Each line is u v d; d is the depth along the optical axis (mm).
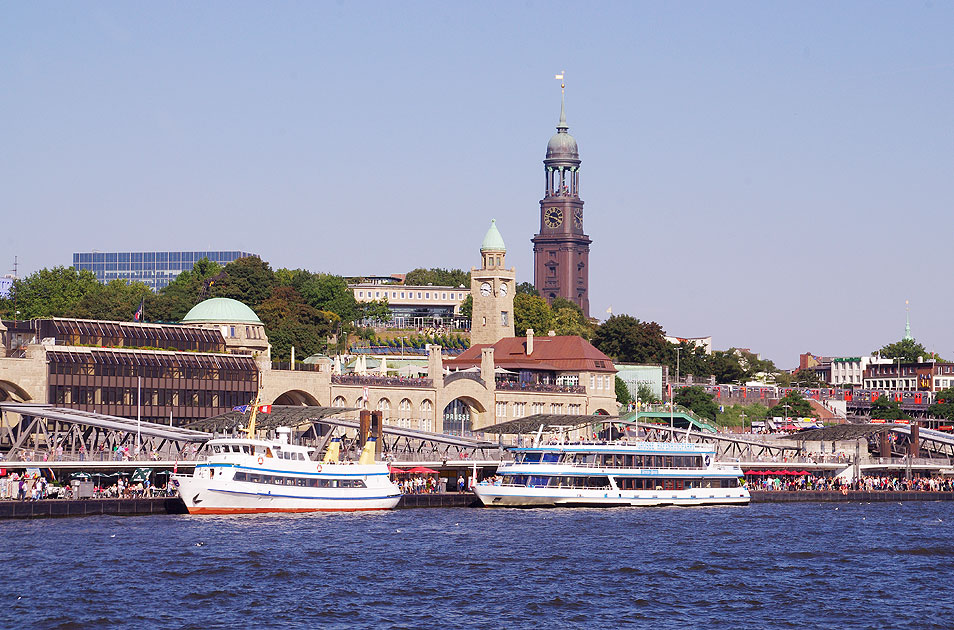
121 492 145125
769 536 133875
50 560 105812
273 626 86125
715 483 169000
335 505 145250
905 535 138000
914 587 103500
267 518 136875
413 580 101562
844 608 94750
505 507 157750
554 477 158750
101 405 185375
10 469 144625
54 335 198125
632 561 113375
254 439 141500
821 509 170250
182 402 194000
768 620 90812
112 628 85062
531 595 96812
